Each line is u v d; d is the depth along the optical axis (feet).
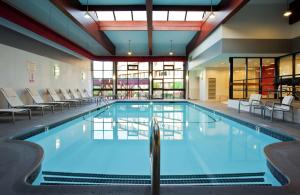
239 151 13.10
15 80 24.45
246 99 30.37
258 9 28.37
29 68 27.09
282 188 6.30
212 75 45.96
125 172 9.86
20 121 18.88
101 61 52.34
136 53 51.60
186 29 36.09
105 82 55.83
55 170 10.07
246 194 5.98
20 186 6.31
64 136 17.03
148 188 6.23
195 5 28.04
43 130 16.56
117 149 13.53
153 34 40.75
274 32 28.60
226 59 33.68
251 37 28.45
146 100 47.73
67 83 38.83
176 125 21.49
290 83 27.25
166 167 10.52
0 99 22.38
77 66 43.75
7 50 23.17
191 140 15.69
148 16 27.30
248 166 10.68
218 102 41.06
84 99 36.55
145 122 23.56
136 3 27.25
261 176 9.48
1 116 21.93
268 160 9.00
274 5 28.50
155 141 4.98
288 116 19.26
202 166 10.66
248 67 35.06
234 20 28.27
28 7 21.89
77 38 34.53
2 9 18.03
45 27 24.91
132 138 16.38
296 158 9.00
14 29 22.93
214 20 29.45
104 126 21.20
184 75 55.06
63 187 6.25
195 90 53.06
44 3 20.86
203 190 6.15
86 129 19.74
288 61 30.25
